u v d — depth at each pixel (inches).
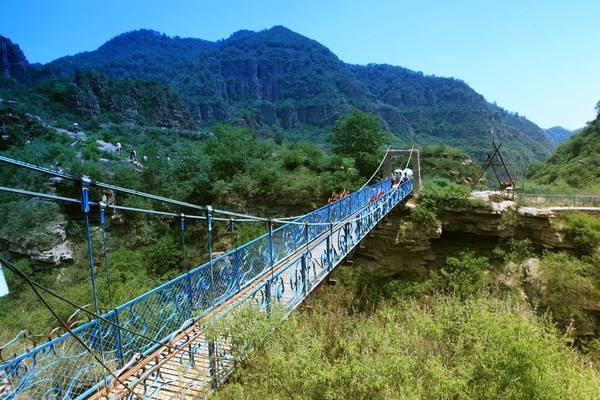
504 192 980.6
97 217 1005.2
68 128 2293.3
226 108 5403.5
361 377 254.5
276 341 234.5
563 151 2005.4
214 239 1069.1
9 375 155.3
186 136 3093.0
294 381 226.2
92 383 191.9
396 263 893.8
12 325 532.7
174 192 1202.6
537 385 242.2
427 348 349.7
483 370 266.5
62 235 943.0
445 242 953.5
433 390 264.2
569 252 833.5
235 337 223.9
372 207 607.5
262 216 1159.0
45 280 830.5
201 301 259.9
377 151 1262.3
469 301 539.8
